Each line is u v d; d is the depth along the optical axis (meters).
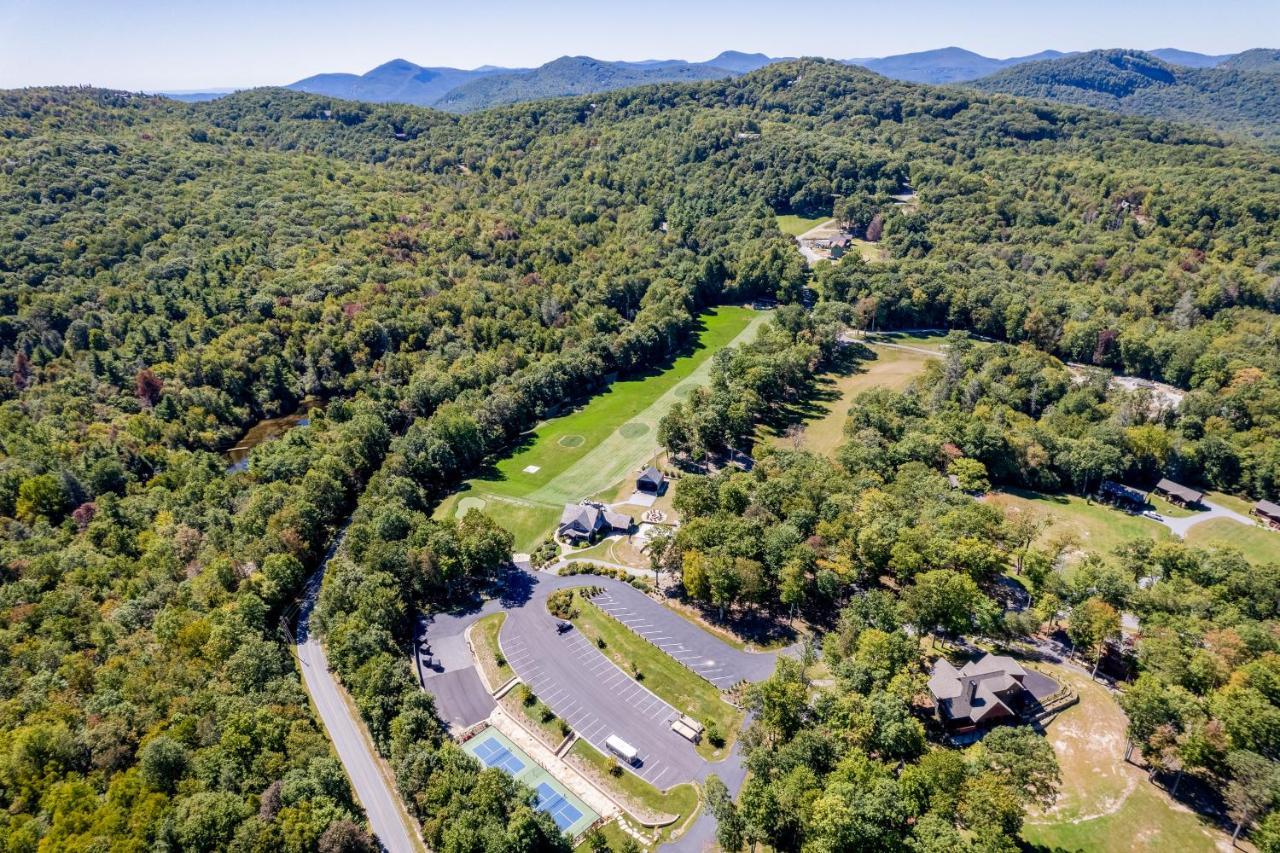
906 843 64.62
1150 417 164.00
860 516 112.50
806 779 70.44
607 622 107.31
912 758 76.81
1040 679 90.25
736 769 82.94
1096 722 84.38
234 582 109.25
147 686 86.19
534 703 93.31
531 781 82.62
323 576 121.50
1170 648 86.50
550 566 121.88
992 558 104.06
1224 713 76.31
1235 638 87.12
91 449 144.38
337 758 86.50
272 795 71.88
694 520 115.25
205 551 115.06
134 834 67.06
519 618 109.31
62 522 127.31
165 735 78.56
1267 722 73.69
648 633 104.81
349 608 104.81
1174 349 191.50
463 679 98.38
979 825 64.88
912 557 102.12
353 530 118.62
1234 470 145.25
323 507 134.12
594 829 76.25
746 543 105.69
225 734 78.06
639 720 90.44
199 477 141.12
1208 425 157.50
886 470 133.62
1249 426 158.12
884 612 93.38
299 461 142.88
